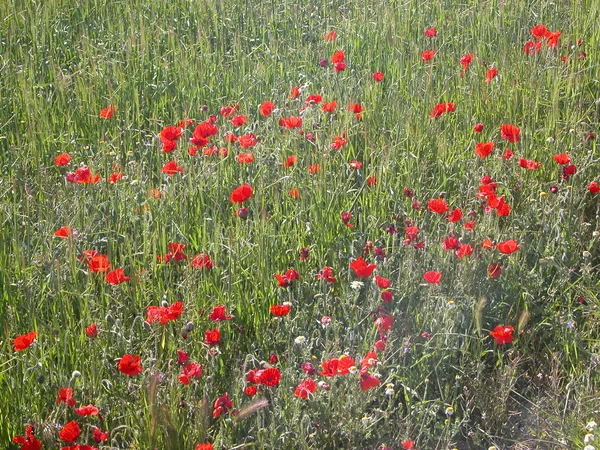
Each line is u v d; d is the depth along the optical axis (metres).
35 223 3.78
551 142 4.20
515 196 3.99
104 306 3.40
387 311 3.32
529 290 3.50
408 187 3.95
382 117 4.51
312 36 5.65
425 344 3.17
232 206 3.91
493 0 5.66
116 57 5.21
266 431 2.95
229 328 3.29
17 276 3.45
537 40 5.08
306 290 3.48
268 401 3.05
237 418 2.88
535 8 5.61
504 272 3.51
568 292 3.56
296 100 4.63
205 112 4.66
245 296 3.40
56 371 3.05
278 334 3.30
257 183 3.94
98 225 3.74
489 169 4.07
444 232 3.70
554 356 3.29
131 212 3.77
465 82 4.76
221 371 3.17
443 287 3.46
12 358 3.03
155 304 3.46
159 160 4.19
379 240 3.66
